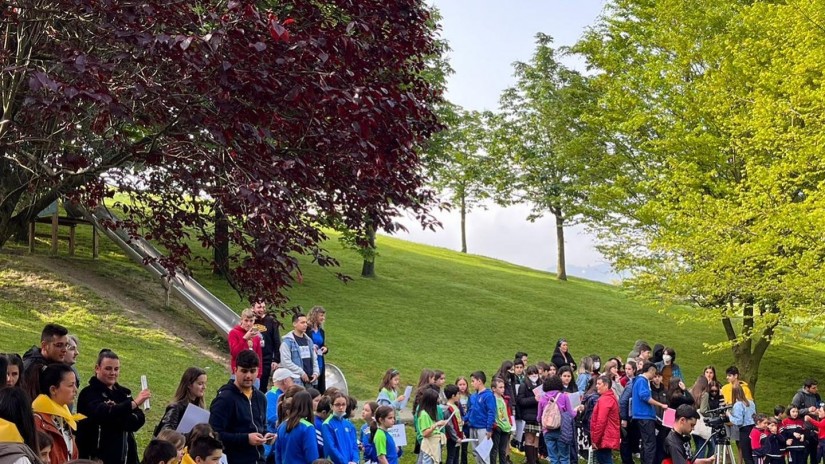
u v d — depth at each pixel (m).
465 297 36.59
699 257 22.73
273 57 8.41
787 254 21.16
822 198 18.56
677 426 10.93
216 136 8.56
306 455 9.12
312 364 13.48
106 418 8.09
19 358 7.43
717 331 36.81
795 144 20.11
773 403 27.52
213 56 8.20
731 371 17.06
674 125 25.66
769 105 20.23
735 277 21.39
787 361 33.00
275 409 11.76
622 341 33.25
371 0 9.81
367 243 11.12
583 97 33.47
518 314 35.03
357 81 9.19
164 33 8.28
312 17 9.44
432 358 25.53
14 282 20.23
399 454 13.63
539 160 46.81
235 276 10.59
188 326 21.19
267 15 8.56
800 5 19.62
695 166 24.23
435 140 34.00
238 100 8.58
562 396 15.23
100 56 9.61
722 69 23.97
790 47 21.02
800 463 16.80
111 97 7.98
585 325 35.00
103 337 18.44
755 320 21.81
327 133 9.21
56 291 20.36
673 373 17.91
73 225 24.03
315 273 34.81
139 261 23.02
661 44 26.84
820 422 17.22
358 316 29.20
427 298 34.78
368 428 12.53
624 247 27.12
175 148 9.54
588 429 16.00
